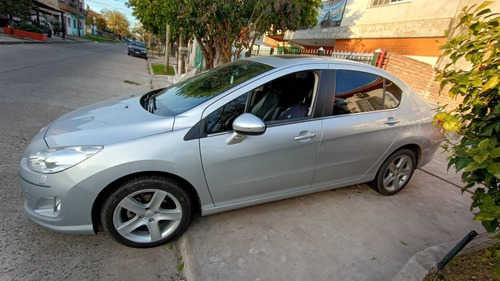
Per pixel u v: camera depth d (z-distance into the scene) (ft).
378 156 9.92
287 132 7.81
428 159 11.43
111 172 6.21
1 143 11.42
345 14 35.50
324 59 9.15
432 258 7.21
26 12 61.52
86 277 6.22
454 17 22.75
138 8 47.14
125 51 104.68
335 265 7.14
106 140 6.37
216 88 8.08
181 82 10.31
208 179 7.19
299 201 9.97
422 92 23.91
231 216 8.73
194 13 17.03
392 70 22.54
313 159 8.51
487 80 5.29
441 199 11.44
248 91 7.65
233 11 15.83
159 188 6.84
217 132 7.10
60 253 6.77
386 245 8.13
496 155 4.71
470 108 6.06
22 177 6.47
